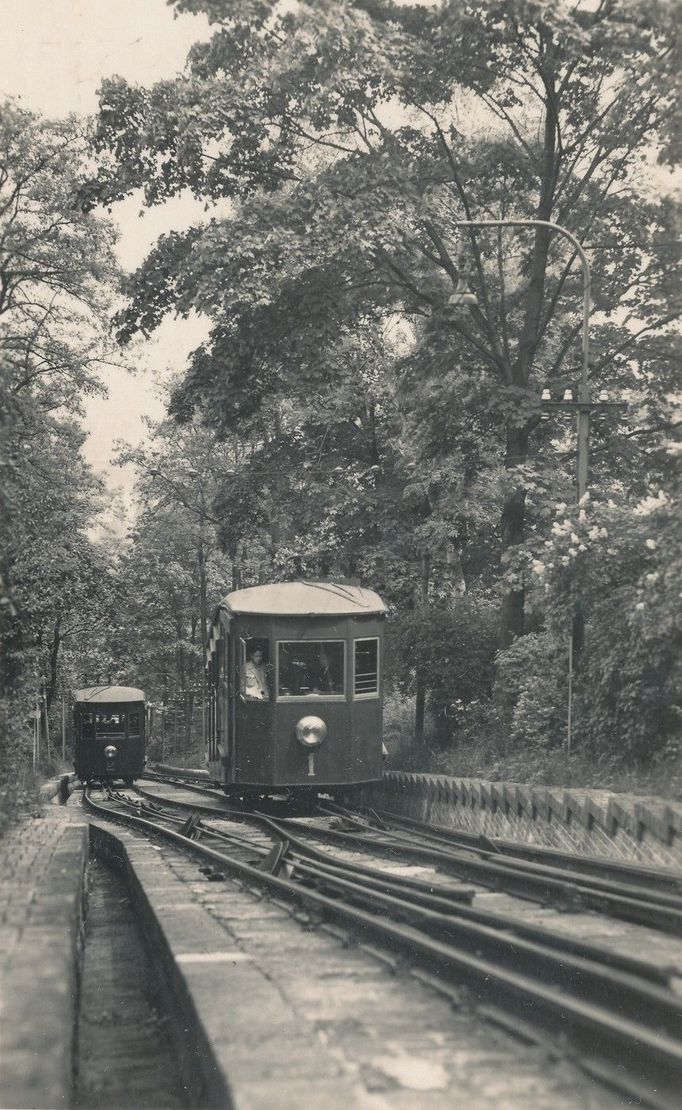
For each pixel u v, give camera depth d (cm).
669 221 2522
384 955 801
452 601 2981
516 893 1143
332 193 2409
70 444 3300
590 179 2614
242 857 1526
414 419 2753
